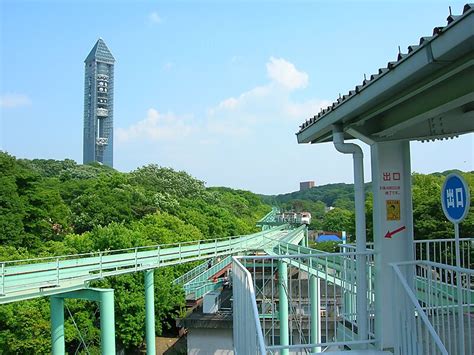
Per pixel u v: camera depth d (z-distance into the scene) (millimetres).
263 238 35875
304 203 129250
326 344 6078
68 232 42406
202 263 39000
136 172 75375
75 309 26141
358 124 6055
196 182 81625
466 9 3062
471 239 8219
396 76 4125
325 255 6598
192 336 24766
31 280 17078
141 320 29453
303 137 7773
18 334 22484
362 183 6535
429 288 5293
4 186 35906
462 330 4305
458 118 6090
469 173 28016
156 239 38000
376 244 6297
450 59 3514
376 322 6223
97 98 175125
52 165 87562
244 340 5387
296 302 16062
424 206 25266
